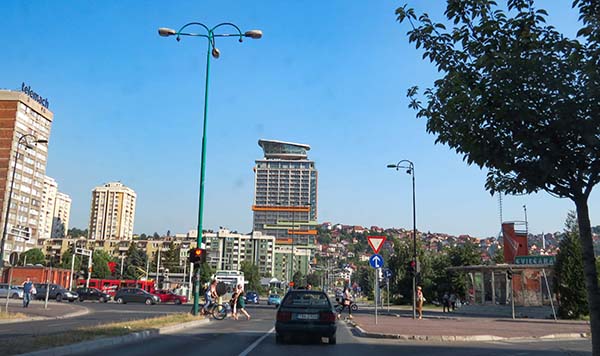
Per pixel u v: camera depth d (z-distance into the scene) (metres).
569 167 6.66
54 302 46.00
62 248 165.50
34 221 103.56
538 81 6.60
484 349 14.43
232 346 13.62
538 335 19.11
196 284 24.67
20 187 98.12
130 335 14.35
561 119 6.46
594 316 6.52
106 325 16.73
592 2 6.67
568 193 7.09
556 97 6.42
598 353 6.40
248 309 44.03
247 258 164.25
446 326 23.55
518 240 46.66
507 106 6.54
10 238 96.88
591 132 6.38
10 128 95.50
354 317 32.09
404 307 58.12
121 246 168.62
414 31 7.59
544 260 39.00
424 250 64.56
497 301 41.22
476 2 7.04
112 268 130.62
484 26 6.97
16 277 77.38
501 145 6.88
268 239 157.25
